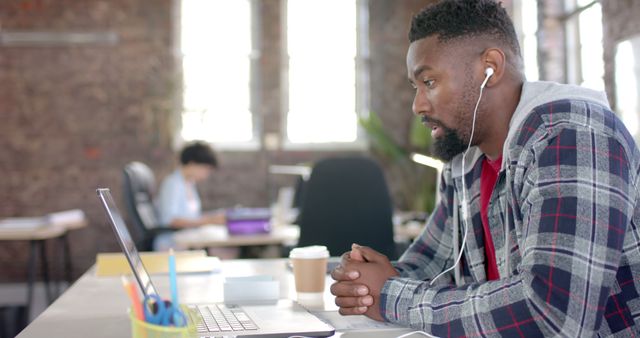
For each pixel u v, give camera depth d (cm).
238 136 670
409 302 115
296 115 679
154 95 643
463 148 127
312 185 291
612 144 108
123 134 644
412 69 126
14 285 635
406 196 660
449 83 122
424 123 128
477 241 138
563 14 489
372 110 670
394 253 296
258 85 668
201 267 190
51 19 638
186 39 665
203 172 463
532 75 514
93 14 641
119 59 643
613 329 112
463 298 110
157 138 643
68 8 639
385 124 670
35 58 639
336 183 292
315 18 682
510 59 124
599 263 102
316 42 681
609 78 412
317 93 681
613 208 105
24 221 495
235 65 670
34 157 640
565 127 110
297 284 154
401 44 671
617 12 402
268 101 664
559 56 491
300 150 667
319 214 290
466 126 123
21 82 637
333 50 683
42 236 459
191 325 89
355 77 684
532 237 106
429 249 160
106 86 643
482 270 137
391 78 671
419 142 603
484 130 125
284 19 679
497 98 123
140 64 645
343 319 126
